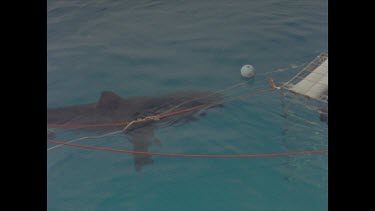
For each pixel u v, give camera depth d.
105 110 10.32
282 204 7.84
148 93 11.04
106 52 12.93
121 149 9.40
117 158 9.18
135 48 13.03
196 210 7.82
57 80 11.78
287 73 11.28
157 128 9.87
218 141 9.37
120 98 10.53
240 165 8.73
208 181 8.40
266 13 14.34
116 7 15.64
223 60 12.09
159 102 10.52
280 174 8.44
